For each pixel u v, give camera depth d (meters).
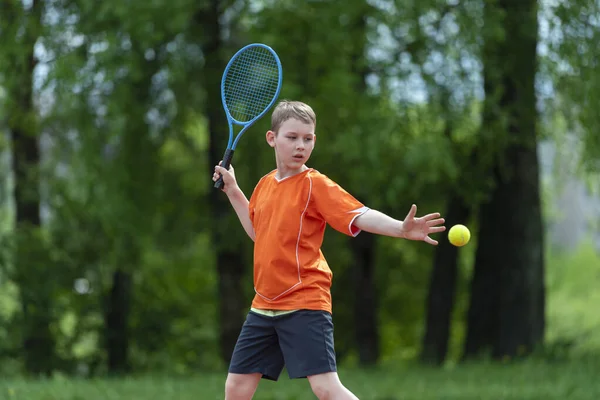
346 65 34.69
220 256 43.09
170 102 41.84
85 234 44.94
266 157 38.62
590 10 33.75
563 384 25.22
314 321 11.27
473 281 39.72
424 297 59.97
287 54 34.72
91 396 23.19
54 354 45.47
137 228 41.72
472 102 35.53
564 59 33.34
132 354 49.84
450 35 34.25
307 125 11.51
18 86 39.59
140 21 32.66
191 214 49.41
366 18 34.06
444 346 43.50
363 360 44.00
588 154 35.06
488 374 29.98
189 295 57.91
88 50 36.81
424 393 24.23
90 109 37.94
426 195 39.22
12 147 45.16
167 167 48.69
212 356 53.97
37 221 46.31
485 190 37.75
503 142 35.41
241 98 14.52
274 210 11.55
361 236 43.75
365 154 32.97
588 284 68.56
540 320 38.25
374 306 44.28
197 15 37.47
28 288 44.50
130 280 48.16
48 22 38.81
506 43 35.28
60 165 44.66
